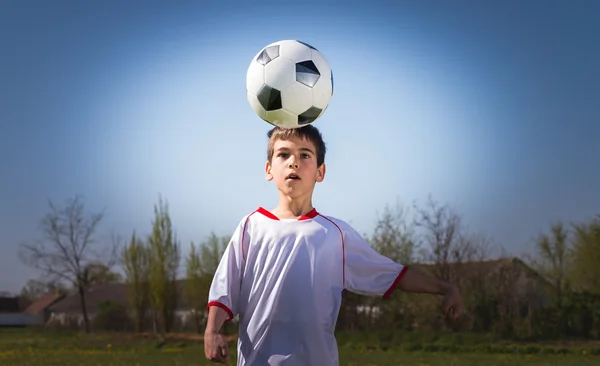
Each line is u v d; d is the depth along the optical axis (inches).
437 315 920.9
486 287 919.0
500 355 694.5
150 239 1248.8
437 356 666.2
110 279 1480.1
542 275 940.0
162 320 1217.4
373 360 599.8
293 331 143.5
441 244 959.6
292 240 146.7
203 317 1168.2
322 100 162.4
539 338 877.2
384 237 949.2
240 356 147.6
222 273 147.3
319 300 145.0
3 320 2032.5
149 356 661.9
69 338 1104.8
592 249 934.4
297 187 150.0
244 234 150.3
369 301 940.0
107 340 1027.9
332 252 148.6
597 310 876.0
